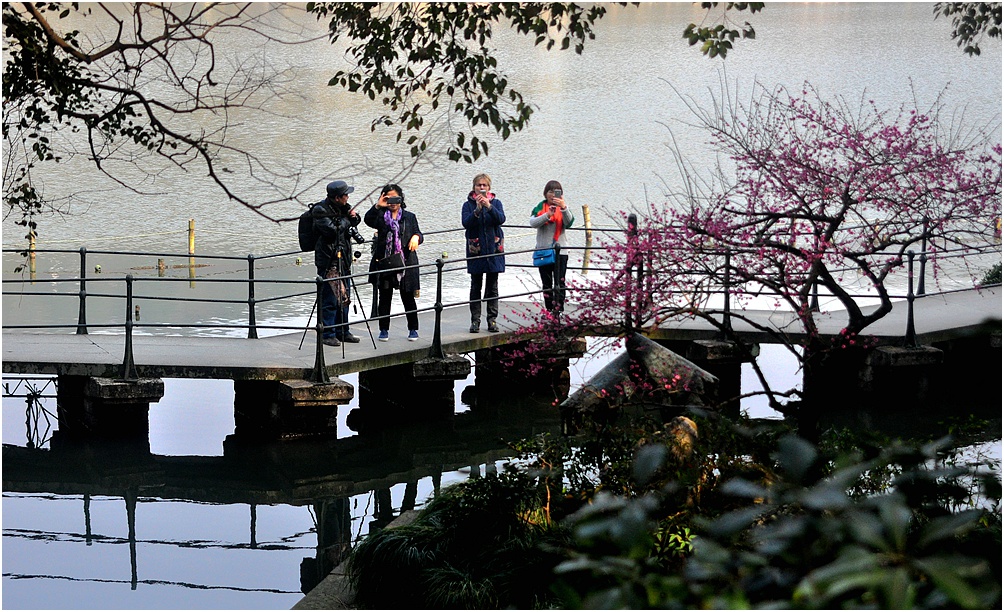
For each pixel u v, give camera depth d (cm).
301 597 934
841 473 312
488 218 1476
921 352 1462
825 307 1752
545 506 809
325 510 1188
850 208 852
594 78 5841
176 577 981
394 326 1570
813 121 903
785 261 847
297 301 2145
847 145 839
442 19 1006
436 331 1426
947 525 288
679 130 4406
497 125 959
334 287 1380
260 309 2053
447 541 806
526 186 3544
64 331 1792
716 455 704
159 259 2466
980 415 1441
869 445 412
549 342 1005
